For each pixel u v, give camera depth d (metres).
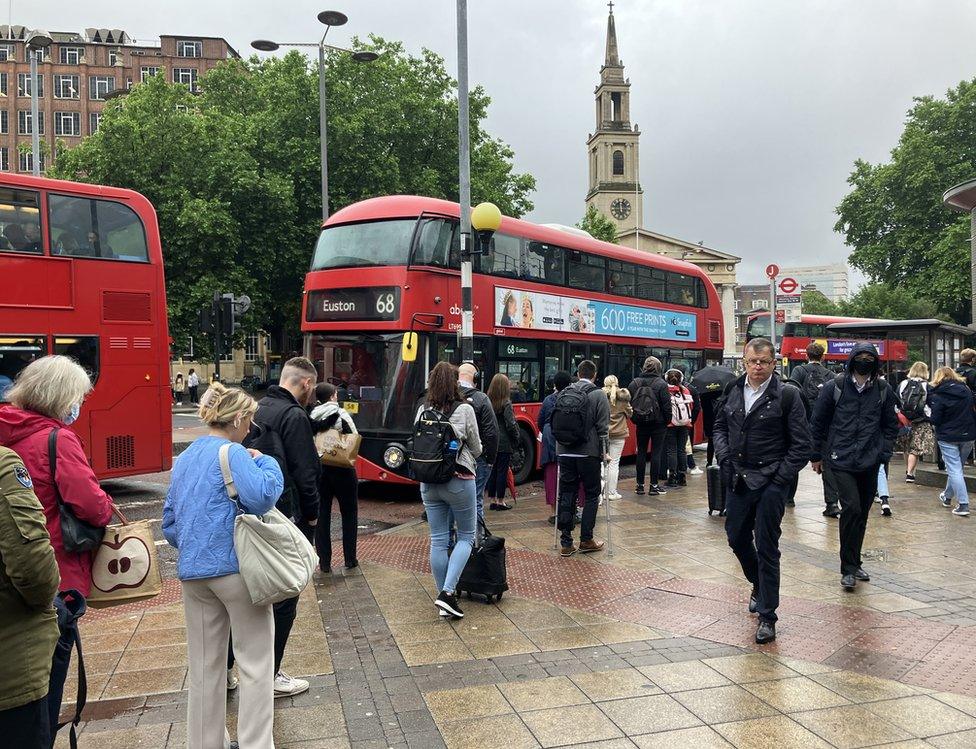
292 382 5.21
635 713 4.32
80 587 3.39
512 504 11.10
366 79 32.69
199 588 3.64
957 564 7.49
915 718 4.24
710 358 19.06
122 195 11.54
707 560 7.71
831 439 6.74
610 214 84.06
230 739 4.03
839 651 5.24
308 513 5.00
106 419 11.17
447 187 33.88
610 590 6.70
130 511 11.33
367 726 4.20
